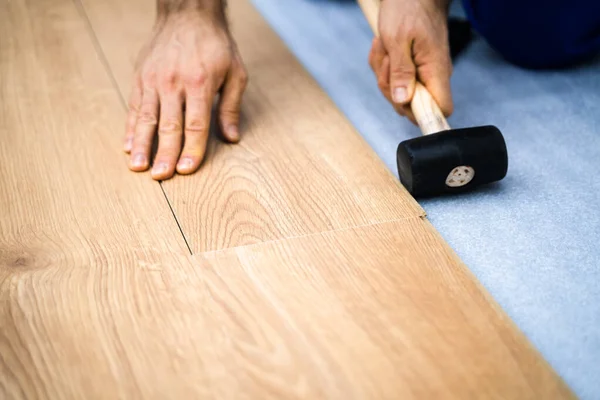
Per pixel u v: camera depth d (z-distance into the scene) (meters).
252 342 1.02
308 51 2.06
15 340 1.03
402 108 1.48
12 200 1.36
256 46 2.00
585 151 1.54
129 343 1.02
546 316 1.10
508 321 1.06
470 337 1.03
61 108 1.69
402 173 1.36
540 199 1.38
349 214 1.31
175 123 1.46
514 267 1.21
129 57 1.94
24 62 1.92
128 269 1.17
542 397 0.93
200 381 0.96
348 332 1.04
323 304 1.09
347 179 1.41
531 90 1.80
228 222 1.29
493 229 1.30
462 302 1.09
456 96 1.77
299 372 0.97
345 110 1.75
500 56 1.98
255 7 2.28
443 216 1.34
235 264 1.18
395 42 1.44
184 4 1.56
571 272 1.19
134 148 1.46
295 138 1.56
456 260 1.18
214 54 1.50
